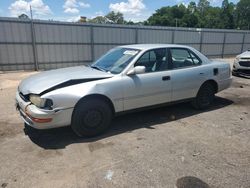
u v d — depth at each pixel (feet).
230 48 79.51
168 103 16.69
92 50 52.75
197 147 12.73
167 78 16.06
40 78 14.37
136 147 12.75
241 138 13.87
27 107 12.72
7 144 13.23
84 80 13.57
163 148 12.62
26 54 45.50
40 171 10.63
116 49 17.70
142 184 9.65
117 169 10.71
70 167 10.93
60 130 14.98
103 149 12.57
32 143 13.33
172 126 15.66
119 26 54.65
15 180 9.99
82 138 13.89
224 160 11.43
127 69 14.62
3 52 43.32
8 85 30.71
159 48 16.28
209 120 16.76
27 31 44.57
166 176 10.16
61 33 48.19
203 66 18.19
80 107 13.21
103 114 13.99
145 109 15.76
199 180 9.89
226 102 21.31
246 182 9.77
